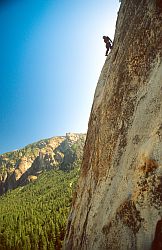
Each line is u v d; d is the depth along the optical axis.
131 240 9.91
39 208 148.25
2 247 93.25
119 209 10.94
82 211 15.34
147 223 9.42
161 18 12.02
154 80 11.45
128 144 11.99
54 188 193.75
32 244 93.50
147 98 11.53
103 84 17.75
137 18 13.92
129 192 10.63
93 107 18.42
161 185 9.30
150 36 12.42
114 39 17.33
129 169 11.15
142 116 11.51
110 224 11.31
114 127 13.70
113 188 12.09
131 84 13.09
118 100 13.95
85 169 17.52
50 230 98.00
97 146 15.41
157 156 9.74
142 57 12.67
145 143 10.64
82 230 14.27
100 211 12.66
